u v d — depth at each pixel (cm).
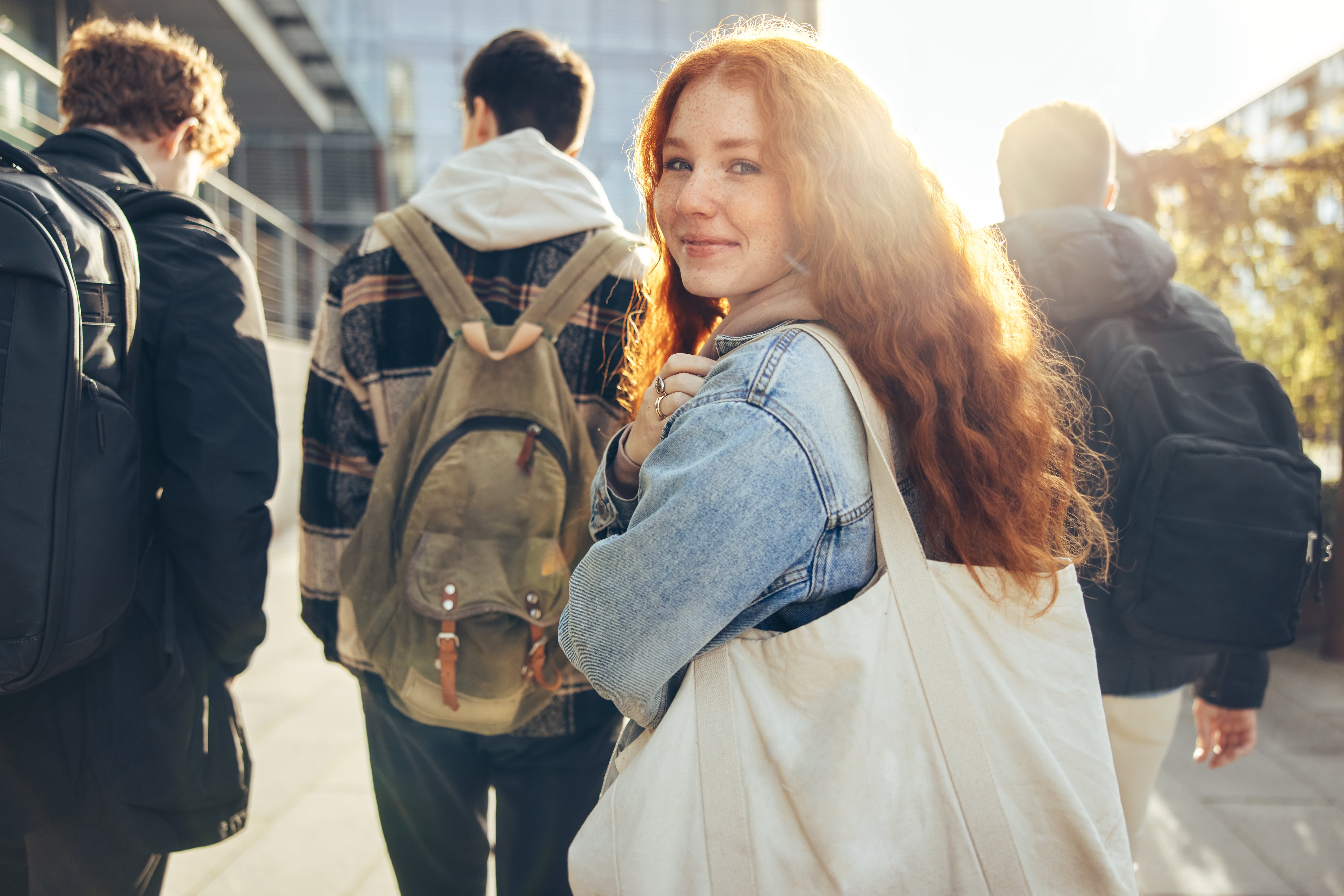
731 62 94
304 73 1110
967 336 97
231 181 1149
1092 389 163
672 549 82
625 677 86
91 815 144
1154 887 250
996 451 93
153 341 146
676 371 99
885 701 84
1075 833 83
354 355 159
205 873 241
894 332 91
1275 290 487
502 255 158
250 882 237
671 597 83
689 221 96
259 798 286
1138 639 161
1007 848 83
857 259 91
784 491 82
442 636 138
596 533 112
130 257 137
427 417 149
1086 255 163
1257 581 154
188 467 145
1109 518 156
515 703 142
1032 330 110
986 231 111
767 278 97
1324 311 479
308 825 268
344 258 161
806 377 87
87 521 124
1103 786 86
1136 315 173
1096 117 180
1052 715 86
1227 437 159
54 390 119
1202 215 452
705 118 94
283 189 1162
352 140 1178
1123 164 439
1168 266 168
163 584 150
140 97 167
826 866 82
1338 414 495
